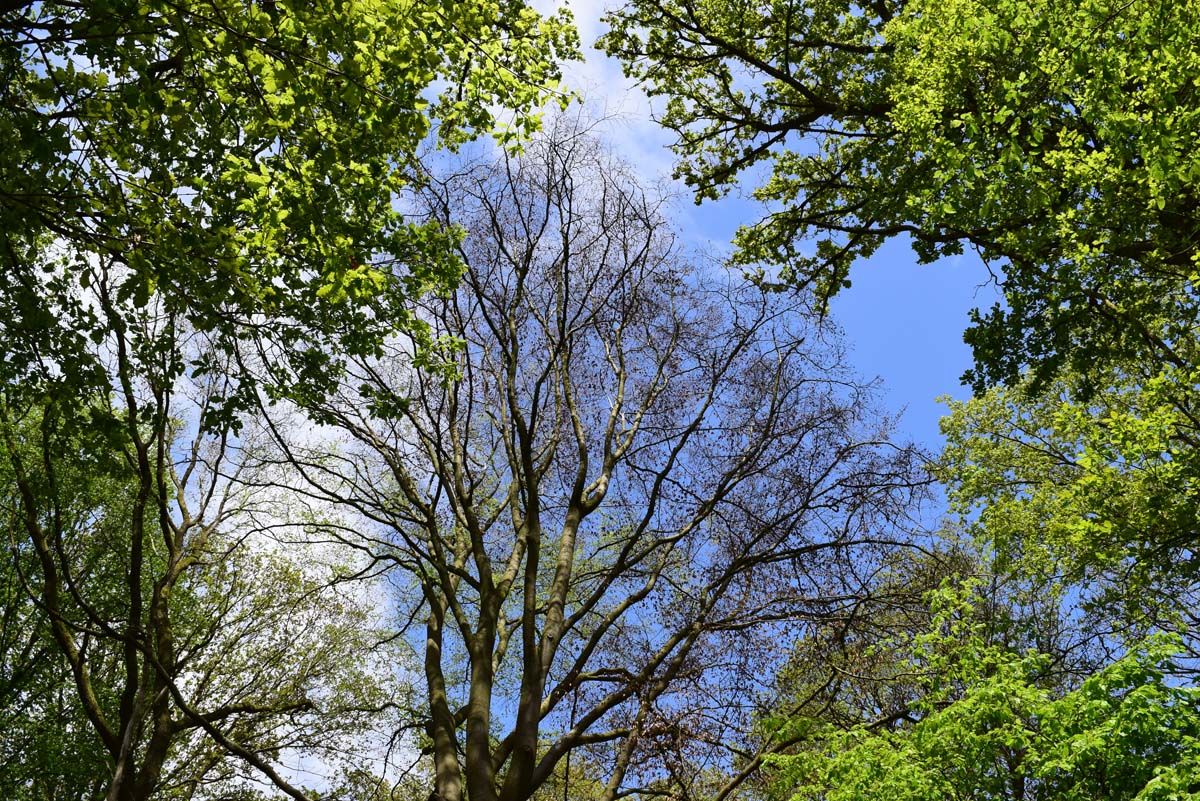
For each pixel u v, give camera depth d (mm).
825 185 18797
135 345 10773
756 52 18203
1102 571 16812
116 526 18828
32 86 8172
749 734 11477
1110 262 13477
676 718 10672
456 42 8391
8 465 16422
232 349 10688
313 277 10172
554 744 10797
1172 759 7227
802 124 17797
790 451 13055
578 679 11500
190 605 17844
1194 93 10773
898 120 13086
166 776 16969
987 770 8641
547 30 10141
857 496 12531
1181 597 17797
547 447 14391
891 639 11719
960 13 11859
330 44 7613
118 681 18578
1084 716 7727
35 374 10297
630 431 14141
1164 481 13070
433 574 14555
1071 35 10617
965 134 12719
